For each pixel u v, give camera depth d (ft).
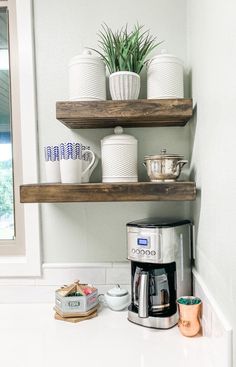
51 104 4.04
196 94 3.47
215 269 2.71
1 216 4.27
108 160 3.57
